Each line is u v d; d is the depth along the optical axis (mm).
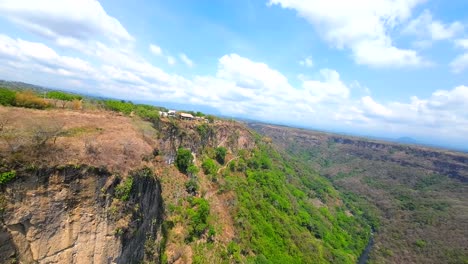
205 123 72250
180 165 52344
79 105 38656
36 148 18672
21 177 17031
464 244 85375
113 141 25766
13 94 30062
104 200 20750
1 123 21203
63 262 18797
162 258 31484
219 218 50562
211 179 59719
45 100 35031
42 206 17828
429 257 82188
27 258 17172
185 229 40000
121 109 45312
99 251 20406
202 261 38219
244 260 45562
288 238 59188
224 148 75000
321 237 73188
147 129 40531
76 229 19344
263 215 61531
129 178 22875
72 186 19219
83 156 20641
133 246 24391
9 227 16453
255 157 90688
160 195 33469
